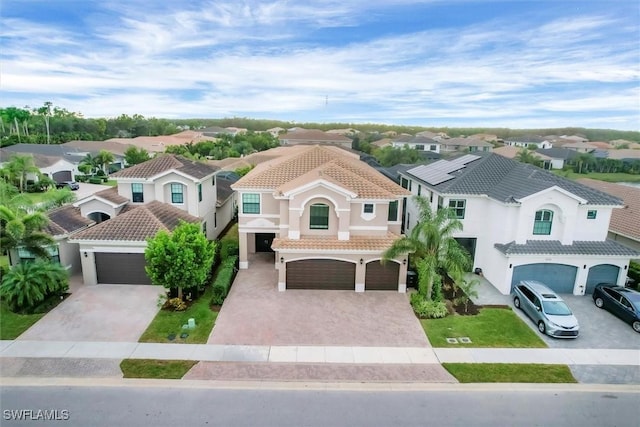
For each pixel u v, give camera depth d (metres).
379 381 16.22
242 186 26.70
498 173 29.66
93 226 26.70
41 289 21.38
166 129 163.12
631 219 29.81
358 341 19.23
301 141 102.00
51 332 19.33
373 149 105.50
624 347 19.28
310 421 13.83
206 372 16.53
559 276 25.22
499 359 18.02
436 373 16.86
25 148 76.56
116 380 15.88
